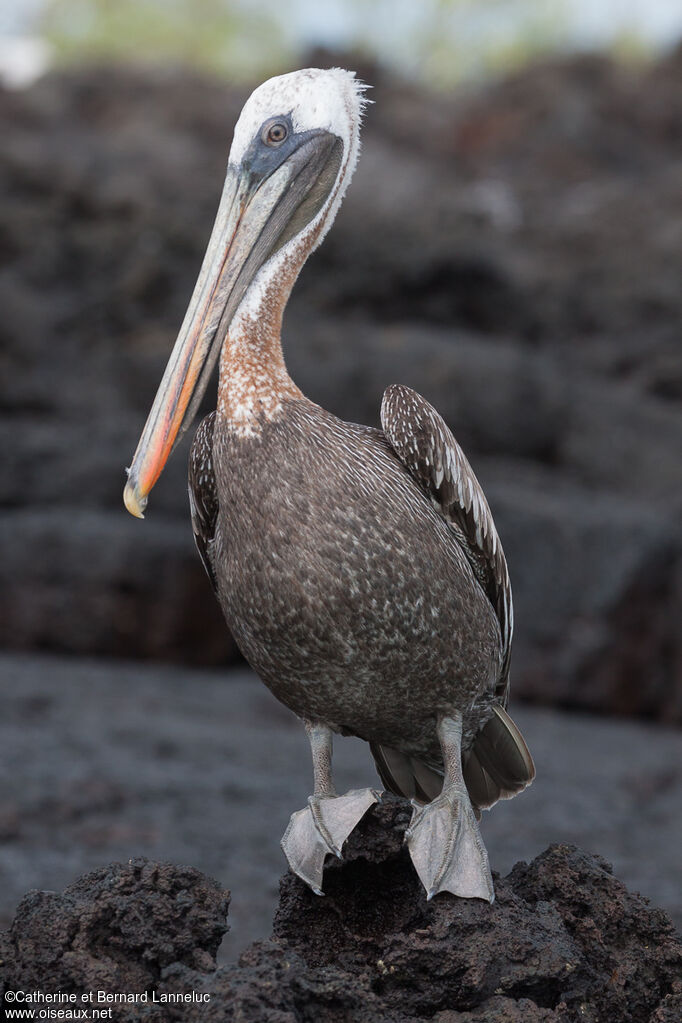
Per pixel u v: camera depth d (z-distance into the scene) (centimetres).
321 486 492
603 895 505
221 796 1168
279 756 1354
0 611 1794
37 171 2330
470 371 2142
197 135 2889
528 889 511
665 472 2117
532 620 1808
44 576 1797
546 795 1268
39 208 2297
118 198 2333
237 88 3120
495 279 2416
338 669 501
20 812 1064
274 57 3741
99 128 2867
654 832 1152
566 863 514
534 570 1814
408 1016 452
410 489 527
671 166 2909
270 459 493
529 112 3112
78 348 2184
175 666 1811
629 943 494
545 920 479
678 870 1020
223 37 3816
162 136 2773
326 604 487
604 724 1723
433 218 2481
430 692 519
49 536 1802
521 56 3634
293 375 2128
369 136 3050
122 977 453
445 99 3278
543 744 1530
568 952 464
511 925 467
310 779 1266
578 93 3134
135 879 474
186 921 463
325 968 466
